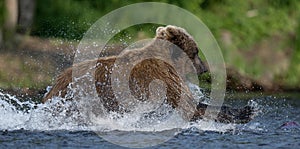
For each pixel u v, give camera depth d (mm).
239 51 50125
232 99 40312
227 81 46125
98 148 23156
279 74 48469
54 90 27172
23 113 28078
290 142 24828
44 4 54906
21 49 48062
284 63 49281
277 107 35844
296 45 50625
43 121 26875
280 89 47312
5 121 27000
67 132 25703
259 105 36531
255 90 46469
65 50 47688
